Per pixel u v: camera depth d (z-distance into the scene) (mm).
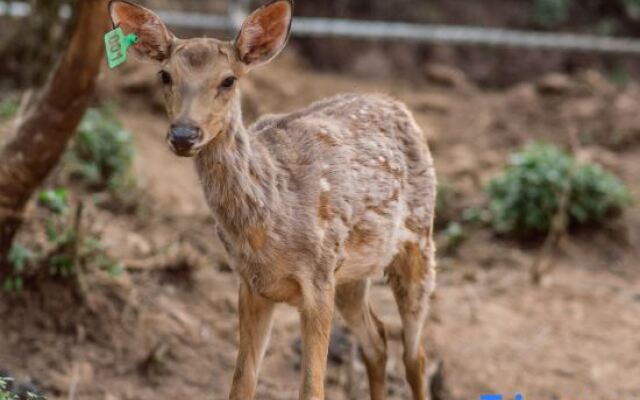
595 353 12125
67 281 10883
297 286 7996
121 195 14008
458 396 11047
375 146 8641
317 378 7941
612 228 15539
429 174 9133
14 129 10703
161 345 10672
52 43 15922
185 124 7164
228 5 21172
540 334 12469
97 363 10398
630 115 19625
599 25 24484
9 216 10453
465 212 15844
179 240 12555
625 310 13305
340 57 22125
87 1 9586
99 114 15188
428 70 21797
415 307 9219
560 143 18719
